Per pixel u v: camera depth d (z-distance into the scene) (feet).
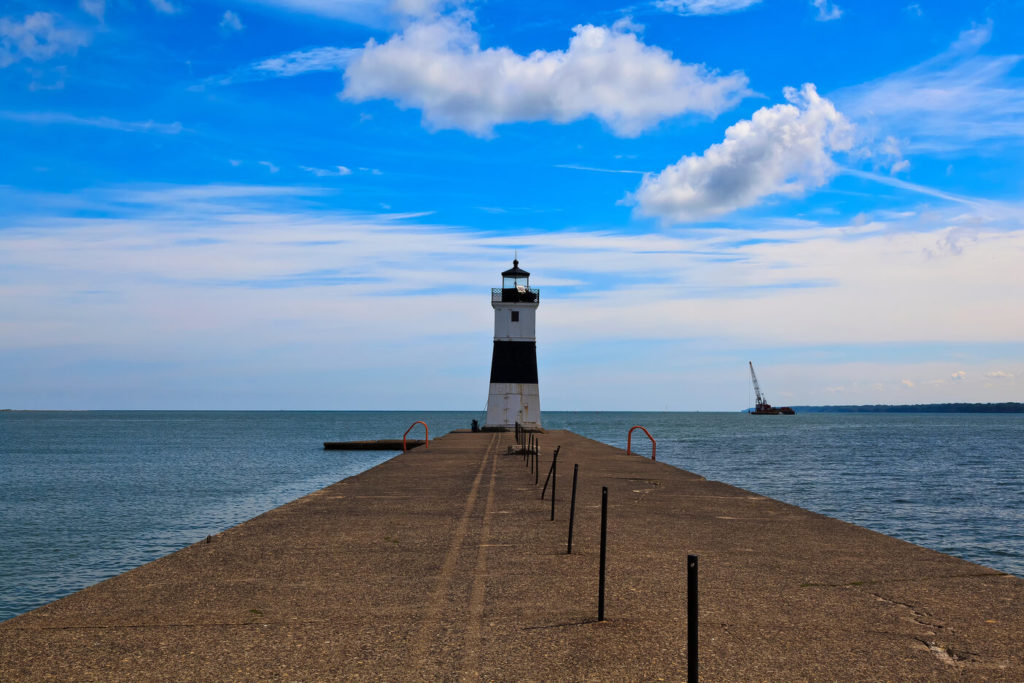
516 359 166.81
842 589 28.22
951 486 114.42
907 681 19.01
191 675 19.42
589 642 21.97
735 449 211.82
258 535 39.63
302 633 22.89
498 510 48.75
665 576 30.22
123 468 147.64
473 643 21.88
